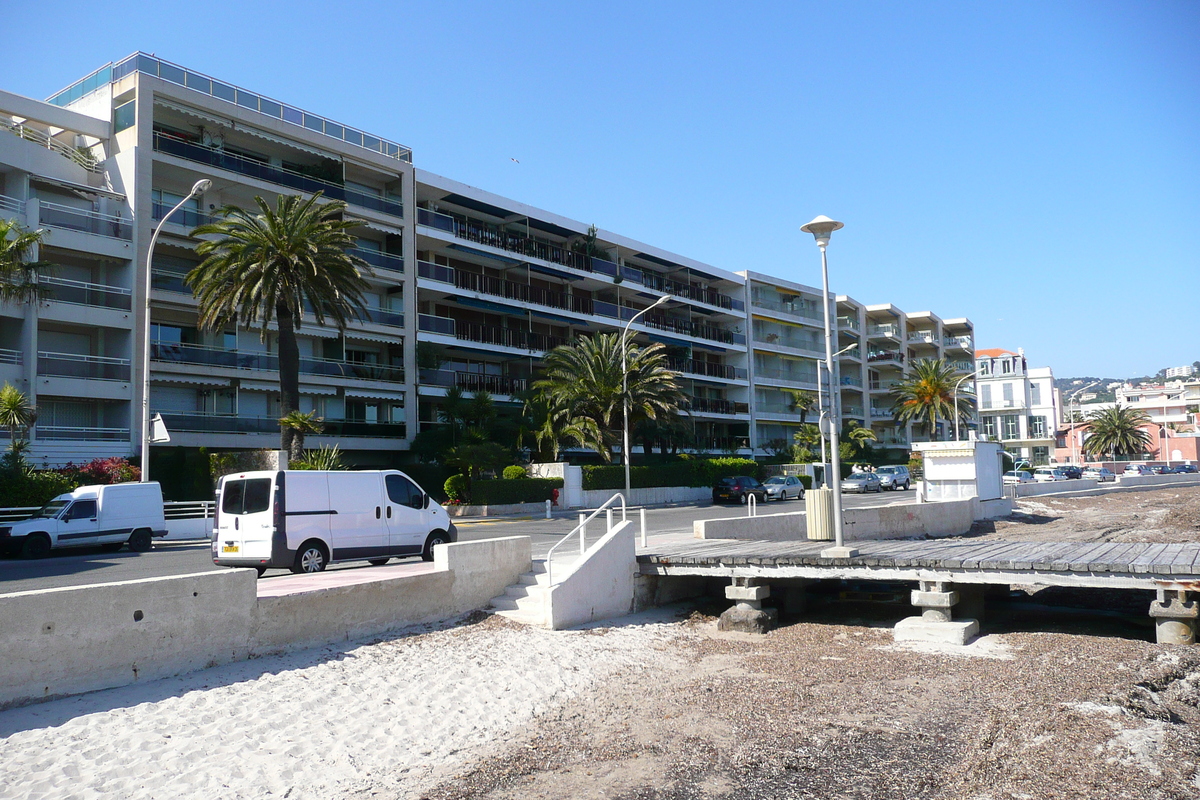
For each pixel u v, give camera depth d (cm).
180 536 2700
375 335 4312
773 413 7362
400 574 1200
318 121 4259
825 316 1415
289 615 998
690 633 1270
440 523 1642
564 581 1249
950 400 7644
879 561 1256
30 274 2725
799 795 631
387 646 1054
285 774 662
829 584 1694
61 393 3225
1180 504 4131
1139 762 663
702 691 931
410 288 4500
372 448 4216
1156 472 7644
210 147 3844
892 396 8906
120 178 3544
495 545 1324
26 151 3269
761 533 1898
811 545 1583
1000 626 1323
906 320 9631
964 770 670
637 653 1123
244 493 1438
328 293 3180
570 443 4588
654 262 6519
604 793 640
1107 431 10156
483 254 4944
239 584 945
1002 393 11312
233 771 658
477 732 787
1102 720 770
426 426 4553
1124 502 4344
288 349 3238
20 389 3139
